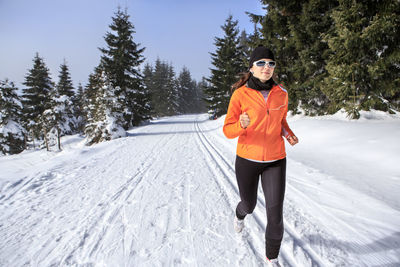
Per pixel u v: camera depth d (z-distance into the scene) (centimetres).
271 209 154
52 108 1794
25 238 221
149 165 512
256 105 151
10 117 1925
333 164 405
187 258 181
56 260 184
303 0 888
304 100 970
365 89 701
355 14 624
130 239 212
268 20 1015
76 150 708
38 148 2091
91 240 213
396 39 604
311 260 172
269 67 149
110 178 422
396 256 172
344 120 714
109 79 1221
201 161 526
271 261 158
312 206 265
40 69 2888
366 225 218
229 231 220
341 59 681
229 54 2266
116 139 1029
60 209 290
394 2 577
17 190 374
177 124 1856
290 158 481
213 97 2412
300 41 855
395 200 257
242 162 162
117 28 1955
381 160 373
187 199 305
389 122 587
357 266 164
